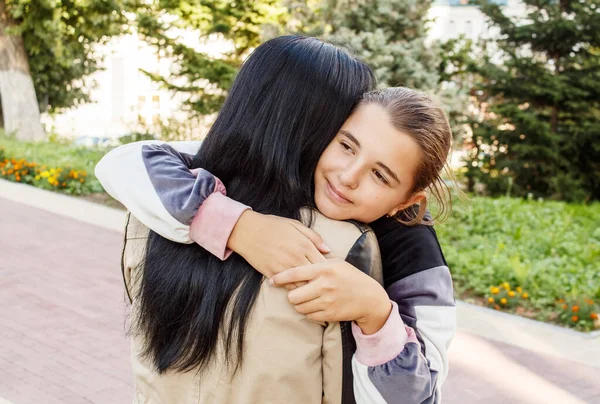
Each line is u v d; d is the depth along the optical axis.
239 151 1.32
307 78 1.28
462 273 6.98
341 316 1.20
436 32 34.59
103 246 7.56
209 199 1.27
